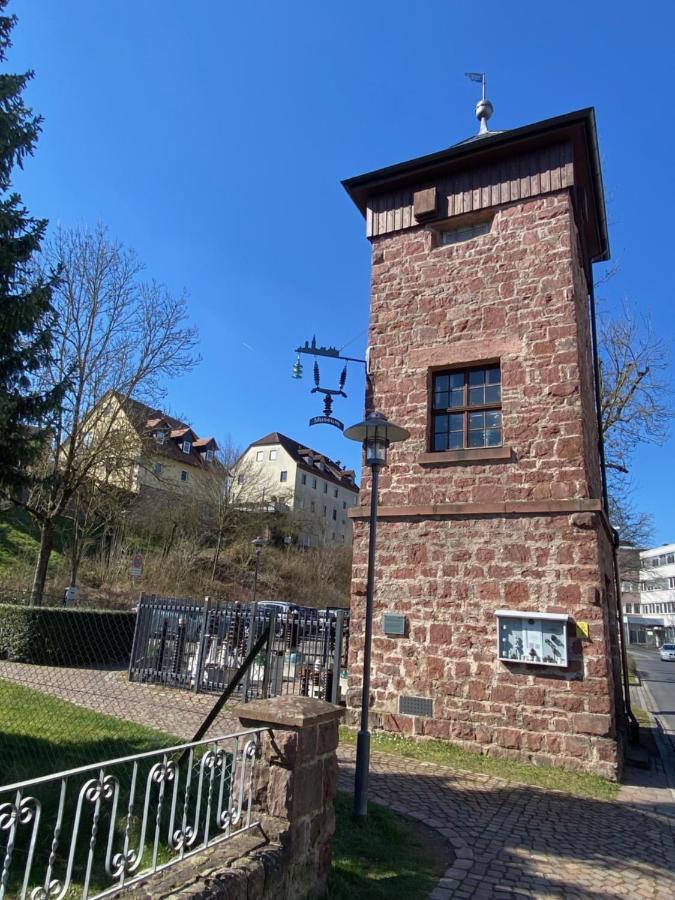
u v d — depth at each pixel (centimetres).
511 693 867
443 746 886
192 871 312
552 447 921
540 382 951
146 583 3058
